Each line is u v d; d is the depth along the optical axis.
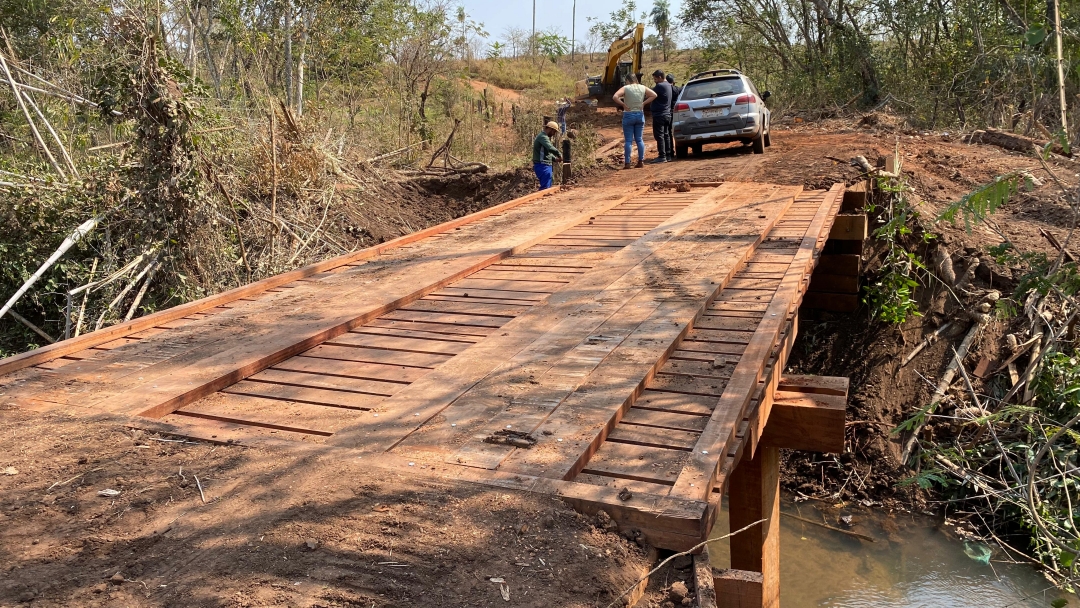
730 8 27.98
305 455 3.53
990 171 12.97
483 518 2.98
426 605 2.51
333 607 2.48
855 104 23.41
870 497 8.58
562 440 3.57
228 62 17.19
